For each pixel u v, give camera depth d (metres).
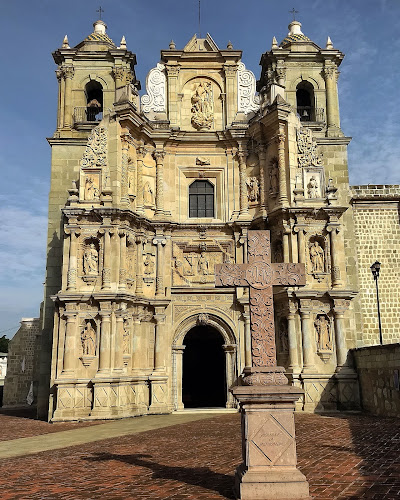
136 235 27.61
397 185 31.56
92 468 11.87
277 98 28.08
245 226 28.78
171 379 26.97
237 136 29.75
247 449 8.84
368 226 30.91
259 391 8.94
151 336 27.39
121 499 9.02
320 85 32.66
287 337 26.28
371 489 9.22
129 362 25.67
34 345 41.19
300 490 8.48
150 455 13.41
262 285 10.23
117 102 27.28
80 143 30.38
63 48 32.06
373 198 30.94
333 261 26.61
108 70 32.50
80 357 24.67
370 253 30.52
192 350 36.44
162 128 29.58
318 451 13.22
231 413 25.52
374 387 23.17
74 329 24.84
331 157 30.75
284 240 27.00
